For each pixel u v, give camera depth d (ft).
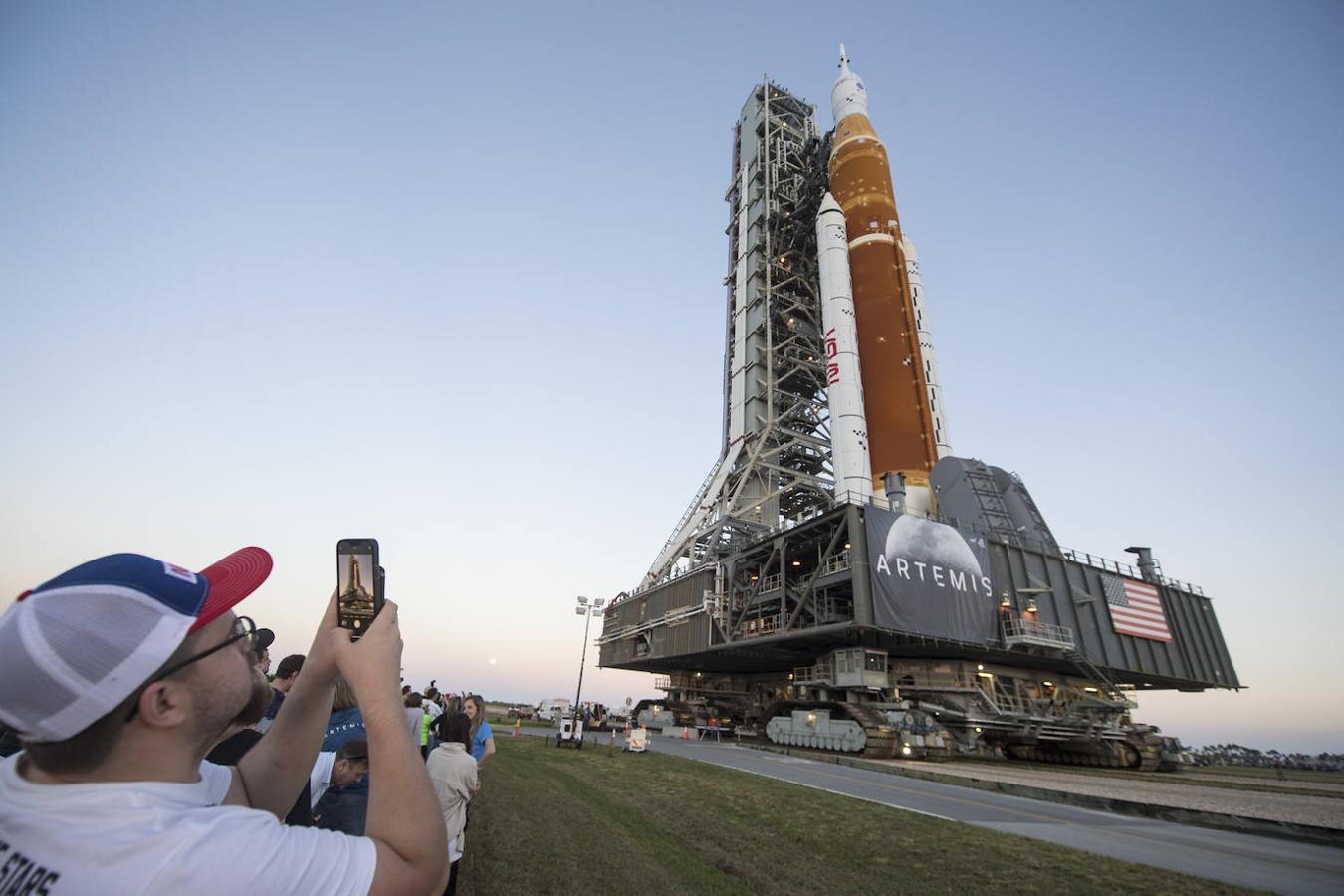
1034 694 137.59
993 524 141.18
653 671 218.38
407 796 5.49
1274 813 57.31
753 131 271.28
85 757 4.86
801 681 129.49
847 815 46.65
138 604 4.83
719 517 199.62
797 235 234.38
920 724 108.47
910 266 195.93
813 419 216.13
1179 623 161.58
